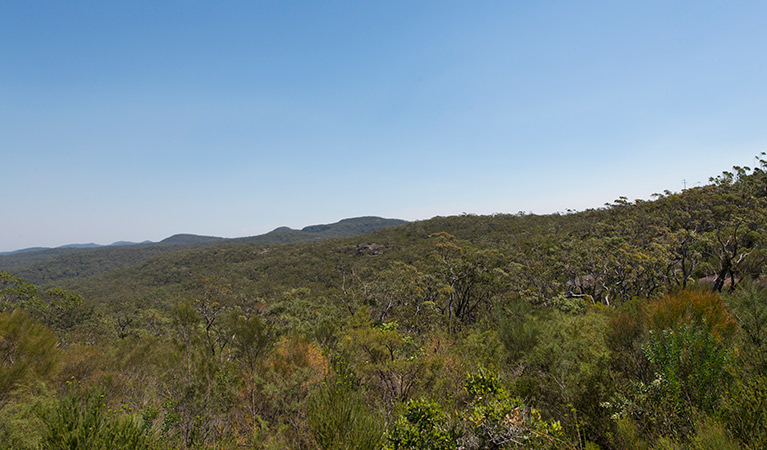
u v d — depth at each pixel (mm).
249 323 6480
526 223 66438
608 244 26031
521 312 8719
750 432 2564
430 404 3486
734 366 3289
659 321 4172
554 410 4055
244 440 4363
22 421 3611
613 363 4293
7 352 5320
